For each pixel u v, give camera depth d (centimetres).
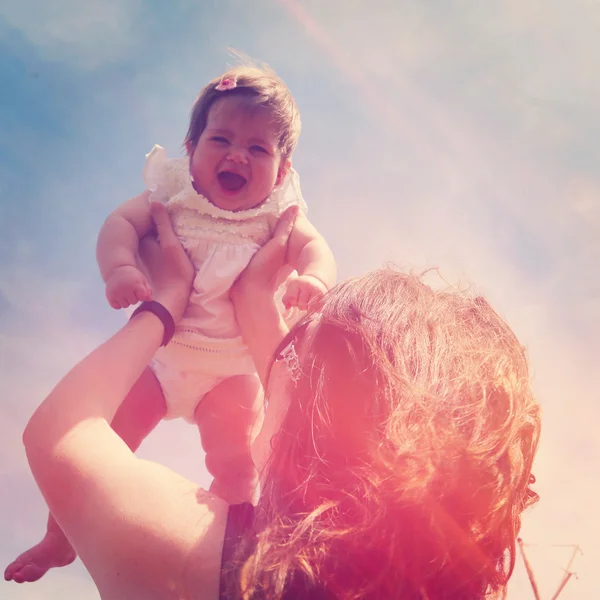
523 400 91
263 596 75
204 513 87
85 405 105
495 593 82
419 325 93
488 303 105
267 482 90
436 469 79
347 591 75
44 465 97
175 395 211
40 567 178
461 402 85
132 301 178
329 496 82
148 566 82
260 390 215
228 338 207
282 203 223
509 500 83
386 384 86
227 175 217
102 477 92
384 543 77
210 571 80
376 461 80
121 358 124
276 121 221
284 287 220
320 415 87
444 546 77
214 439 209
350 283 104
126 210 207
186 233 210
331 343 93
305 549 77
